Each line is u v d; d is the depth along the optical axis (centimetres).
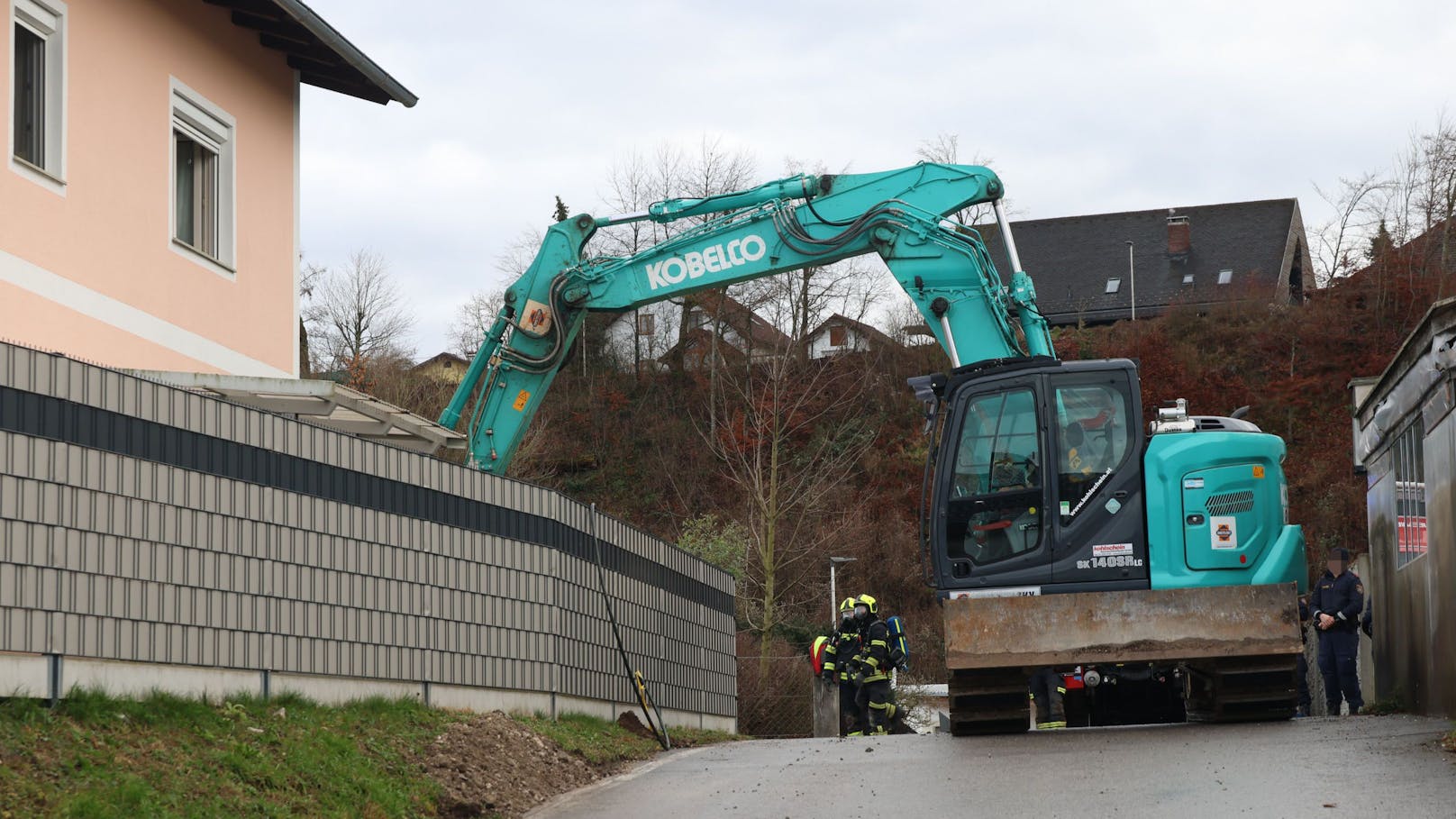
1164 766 967
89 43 1288
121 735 768
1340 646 1509
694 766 1195
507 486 1263
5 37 1173
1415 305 4738
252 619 927
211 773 774
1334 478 4172
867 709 1706
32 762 695
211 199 1524
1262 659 1262
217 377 1125
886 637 1684
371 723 998
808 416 4888
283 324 1633
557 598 1338
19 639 738
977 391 1352
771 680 2608
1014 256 1648
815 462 4703
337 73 1698
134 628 822
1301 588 1338
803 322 5175
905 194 1688
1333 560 1528
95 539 794
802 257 1714
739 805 912
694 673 1767
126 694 810
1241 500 1306
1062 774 958
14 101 1202
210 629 887
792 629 3791
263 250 1597
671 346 5334
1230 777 903
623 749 1302
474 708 1178
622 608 1513
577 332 1802
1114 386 1330
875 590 4319
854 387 5059
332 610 1009
